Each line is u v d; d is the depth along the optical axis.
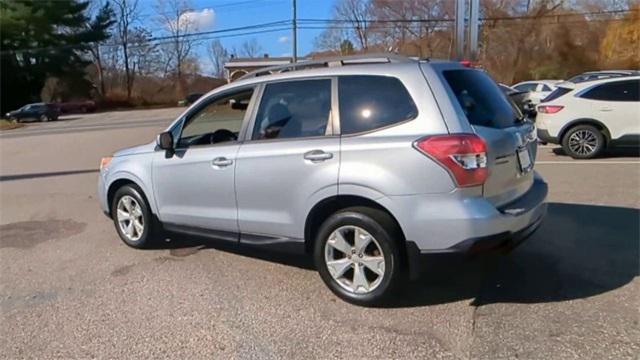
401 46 51.47
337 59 4.04
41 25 49.56
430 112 3.46
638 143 9.33
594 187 7.11
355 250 3.73
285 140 4.00
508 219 3.46
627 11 38.31
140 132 22.39
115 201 5.43
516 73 42.97
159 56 66.56
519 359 2.98
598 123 9.51
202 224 4.62
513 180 3.72
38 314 3.85
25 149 17.45
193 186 4.61
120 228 5.44
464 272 4.25
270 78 4.19
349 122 3.73
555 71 41.47
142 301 4.00
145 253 5.18
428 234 3.42
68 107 49.25
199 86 68.69
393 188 3.47
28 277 4.65
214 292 4.12
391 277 3.59
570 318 3.42
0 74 47.50
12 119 37.16
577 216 5.72
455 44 14.34
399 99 3.58
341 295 3.83
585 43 42.19
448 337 3.26
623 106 9.33
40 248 5.55
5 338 3.50
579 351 3.02
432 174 3.37
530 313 3.52
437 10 49.47
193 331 3.48
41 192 8.97
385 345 3.21
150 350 3.26
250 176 4.15
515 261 4.44
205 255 5.03
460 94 3.58
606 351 3.01
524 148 3.93
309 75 3.97
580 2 42.41
